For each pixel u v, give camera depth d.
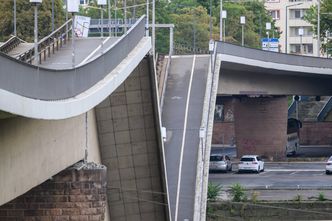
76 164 63.62
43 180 55.47
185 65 128.25
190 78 124.62
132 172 83.25
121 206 84.19
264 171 142.50
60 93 49.06
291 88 148.12
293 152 168.38
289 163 154.62
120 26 138.75
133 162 82.94
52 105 46.19
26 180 51.62
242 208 106.62
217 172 140.38
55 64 73.81
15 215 61.31
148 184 84.12
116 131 81.31
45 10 124.31
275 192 116.88
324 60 143.88
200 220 93.56
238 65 130.75
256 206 106.88
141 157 82.88
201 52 163.38
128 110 80.94
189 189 98.25
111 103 80.25
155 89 80.56
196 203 95.19
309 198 109.56
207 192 103.94
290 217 107.19
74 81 52.44
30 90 43.31
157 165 83.25
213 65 120.38
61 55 81.25
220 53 123.69
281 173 139.50
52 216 61.31
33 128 52.28
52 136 57.16
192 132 111.38
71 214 61.56
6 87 39.94
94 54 82.12
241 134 157.88
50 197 61.28
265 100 155.88
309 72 141.88
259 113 156.62
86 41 91.62
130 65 70.88
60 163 59.59
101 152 82.06
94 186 61.69
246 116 157.25
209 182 120.94
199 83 123.31
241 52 128.38
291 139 168.00
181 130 111.88
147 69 79.94
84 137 67.38
